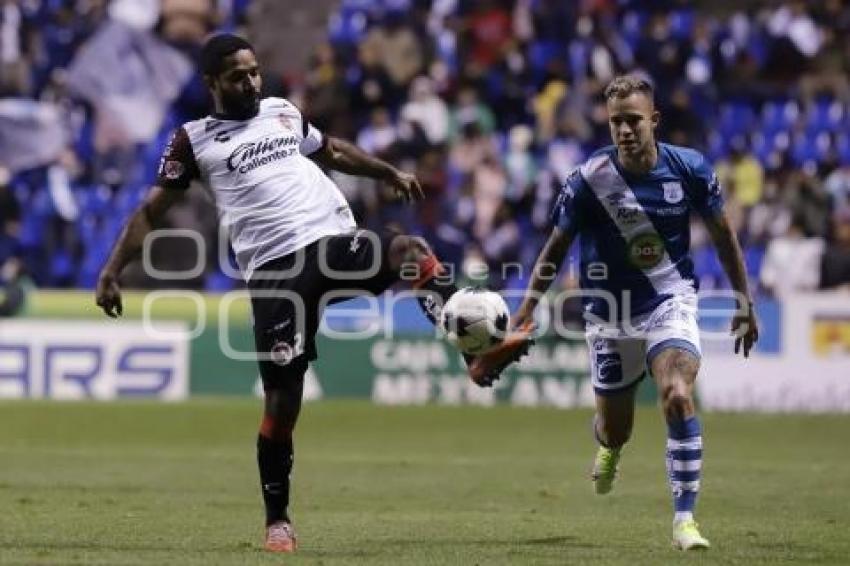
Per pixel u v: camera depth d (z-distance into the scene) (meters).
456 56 91.50
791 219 79.56
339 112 86.44
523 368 71.00
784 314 70.69
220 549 26.58
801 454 51.53
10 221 81.50
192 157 27.30
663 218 28.55
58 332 71.62
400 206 78.56
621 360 30.27
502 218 78.38
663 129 86.25
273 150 27.36
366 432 58.72
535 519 32.97
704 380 70.81
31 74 88.06
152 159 86.44
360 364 71.69
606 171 28.56
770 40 92.81
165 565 23.81
